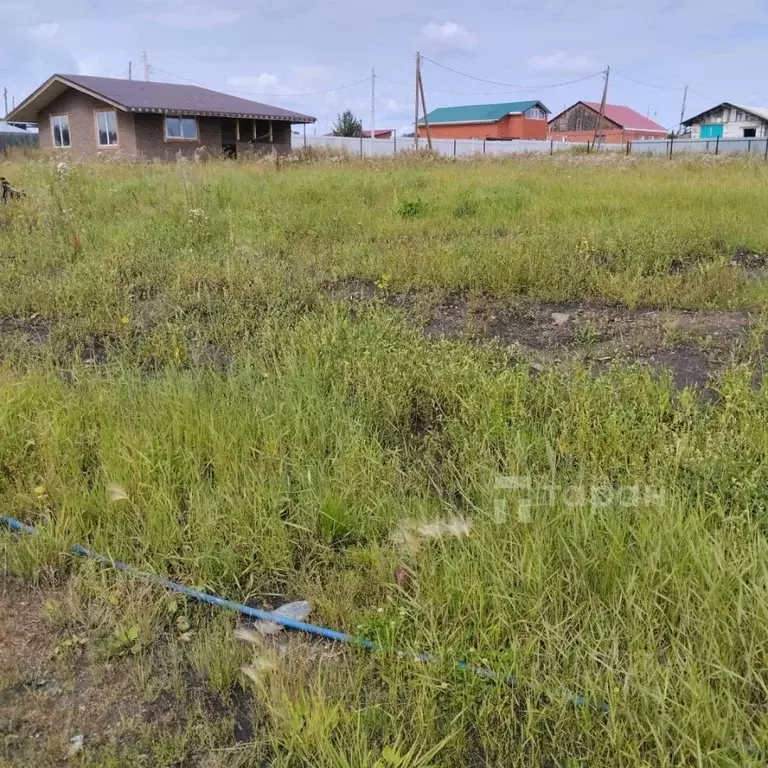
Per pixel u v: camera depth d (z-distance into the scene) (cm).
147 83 2858
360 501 323
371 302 596
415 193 1138
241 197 1081
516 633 242
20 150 2433
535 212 968
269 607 278
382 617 255
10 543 304
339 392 421
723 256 710
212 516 310
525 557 266
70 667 248
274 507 316
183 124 2617
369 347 463
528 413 382
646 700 211
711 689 215
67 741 220
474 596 254
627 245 744
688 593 242
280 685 228
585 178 1366
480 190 1158
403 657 238
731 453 329
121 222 906
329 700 223
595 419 366
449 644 243
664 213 922
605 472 332
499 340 532
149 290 650
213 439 361
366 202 1102
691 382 443
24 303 607
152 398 405
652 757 202
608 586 260
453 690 226
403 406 407
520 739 214
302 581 288
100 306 587
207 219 882
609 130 7475
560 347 514
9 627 266
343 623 263
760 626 227
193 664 247
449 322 576
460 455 355
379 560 285
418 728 215
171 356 482
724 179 1334
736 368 423
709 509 301
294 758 213
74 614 268
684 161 1961
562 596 254
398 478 340
